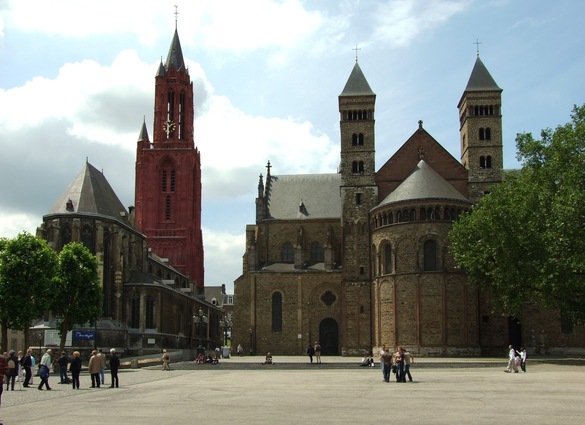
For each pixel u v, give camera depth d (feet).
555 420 92.43
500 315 324.80
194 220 562.25
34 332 320.91
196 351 325.83
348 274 351.05
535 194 253.24
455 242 290.15
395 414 101.09
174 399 129.80
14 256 257.55
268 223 400.26
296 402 120.78
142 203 546.67
